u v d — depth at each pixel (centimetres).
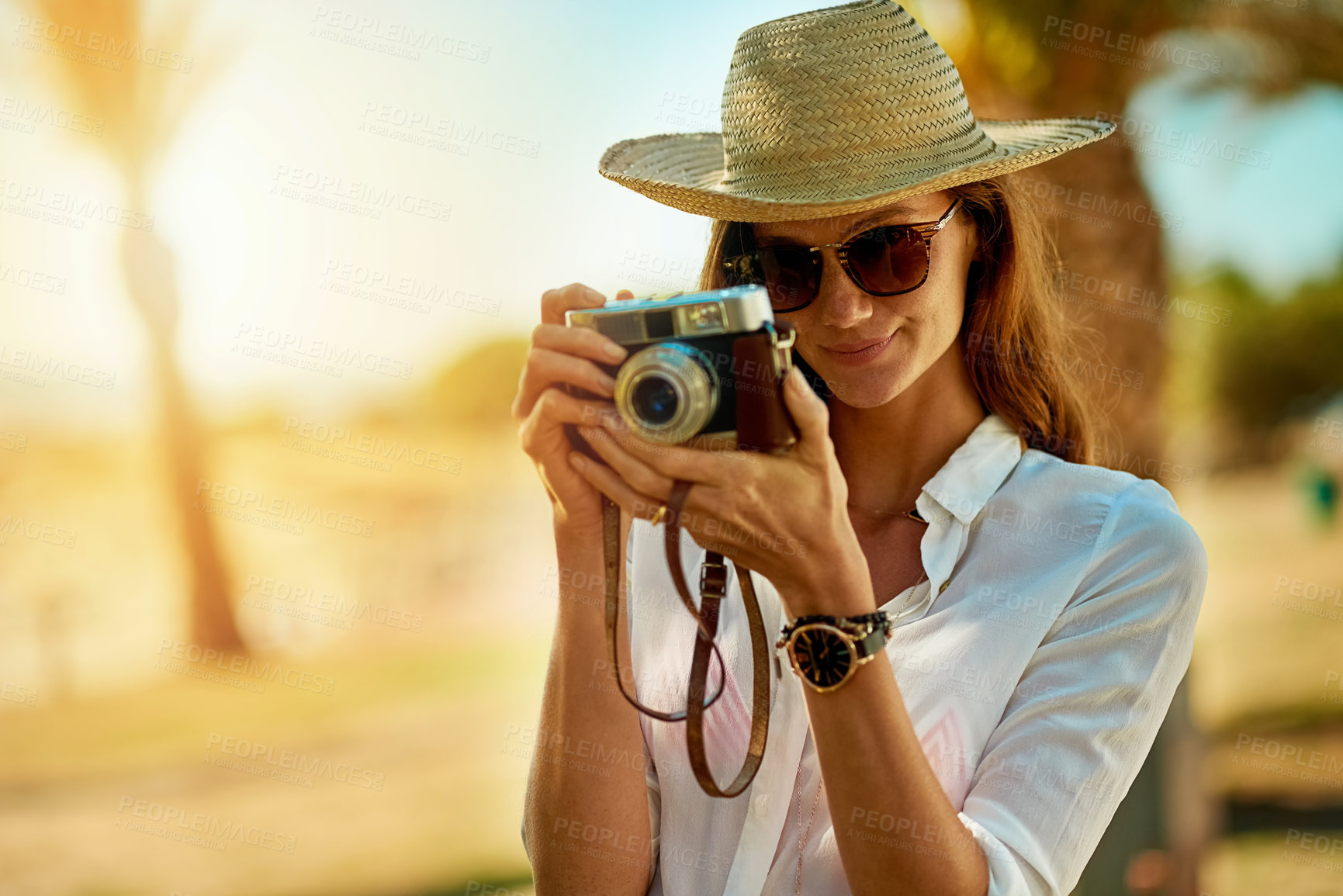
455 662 1436
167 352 1582
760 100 186
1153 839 518
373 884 818
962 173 173
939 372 191
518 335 1942
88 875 863
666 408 146
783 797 175
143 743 1184
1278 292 2012
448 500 1808
